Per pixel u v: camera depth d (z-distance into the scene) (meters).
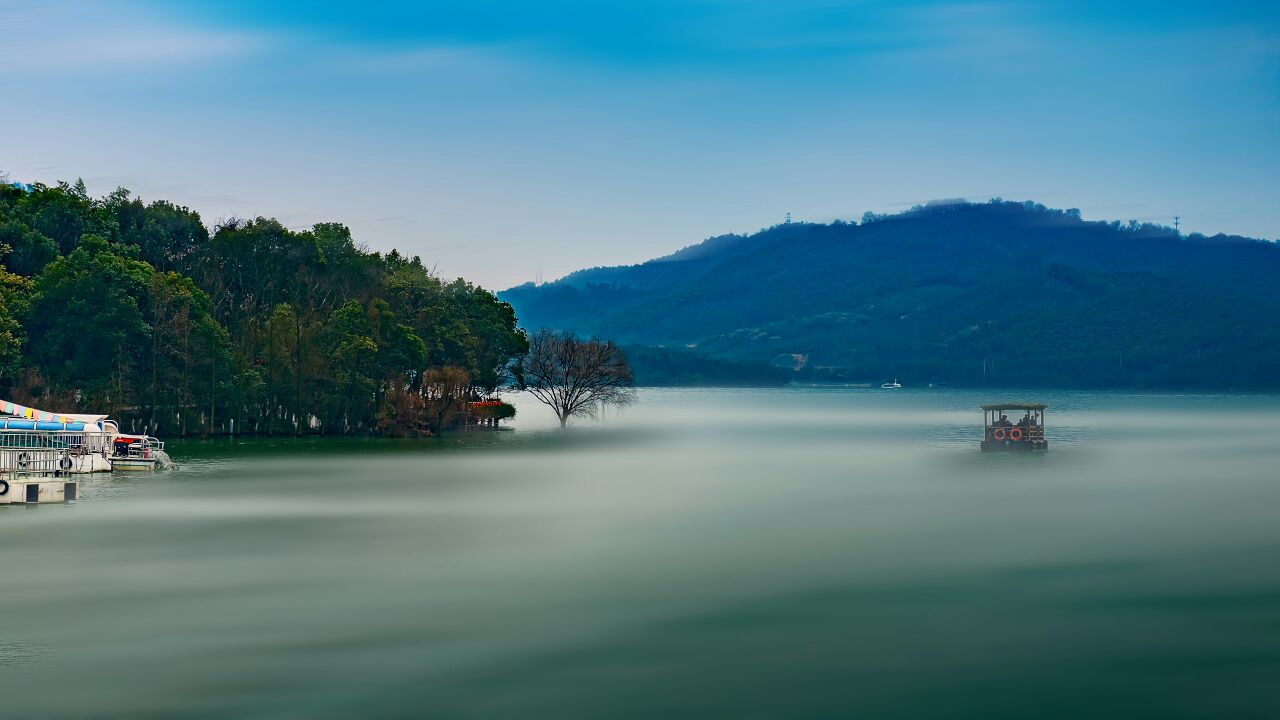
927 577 71.38
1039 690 50.19
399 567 74.31
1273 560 76.88
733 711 47.84
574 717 47.09
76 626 59.66
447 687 50.62
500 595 66.50
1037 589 68.12
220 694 49.66
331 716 47.25
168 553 78.94
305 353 198.25
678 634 58.41
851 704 48.53
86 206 198.12
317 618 61.28
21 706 48.16
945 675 52.12
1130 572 72.94
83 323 169.12
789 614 62.22
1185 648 55.91
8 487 102.88
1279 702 48.62
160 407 183.25
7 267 180.12
